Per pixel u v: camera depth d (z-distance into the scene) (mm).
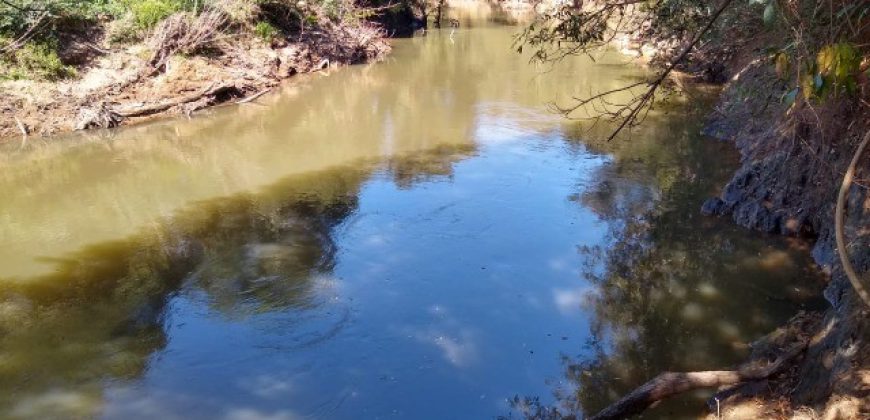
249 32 19344
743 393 5195
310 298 7352
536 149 12508
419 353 6336
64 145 13180
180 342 6660
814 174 8133
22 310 7340
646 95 5441
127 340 6738
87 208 10266
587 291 7328
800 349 5379
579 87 17734
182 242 8953
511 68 20969
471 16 36812
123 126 14391
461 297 7281
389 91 18109
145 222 9656
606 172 11102
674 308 6879
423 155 12352
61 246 8930
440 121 14797
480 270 7863
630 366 5984
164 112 15297
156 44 16344
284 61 19562
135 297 7574
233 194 10672
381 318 6922
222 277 7922
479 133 13750
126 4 16969
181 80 16047
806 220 8117
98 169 12008
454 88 18312
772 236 8281
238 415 5621
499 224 9141
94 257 8594
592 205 9719
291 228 9250
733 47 12258
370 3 27484
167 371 6207
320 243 8734
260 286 7668
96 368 6293
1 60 13922
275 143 13430
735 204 9055
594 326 6652
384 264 8078
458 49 25219
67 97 14281
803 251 7805
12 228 9555
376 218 9453
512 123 14430
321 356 6348
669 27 9336
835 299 6512
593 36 6281
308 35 21516
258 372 6152
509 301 7172
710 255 7992
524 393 5738
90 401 5820
